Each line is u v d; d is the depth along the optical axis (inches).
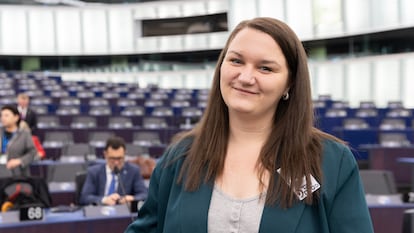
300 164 43.3
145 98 562.3
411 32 545.0
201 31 757.9
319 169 43.3
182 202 44.9
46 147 304.5
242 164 45.8
